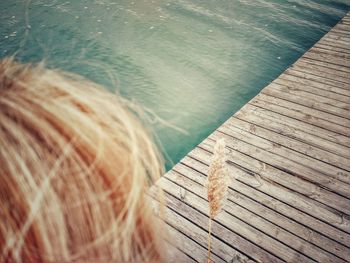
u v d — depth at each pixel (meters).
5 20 9.15
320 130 4.24
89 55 7.97
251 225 3.02
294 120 4.42
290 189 3.39
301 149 3.93
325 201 3.26
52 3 10.41
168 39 8.91
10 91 0.35
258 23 10.01
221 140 1.59
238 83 7.22
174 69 7.63
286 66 8.00
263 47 8.76
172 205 3.20
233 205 3.20
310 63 5.93
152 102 6.46
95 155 0.34
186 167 3.64
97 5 10.52
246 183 3.46
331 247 2.83
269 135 4.14
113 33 9.02
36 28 8.85
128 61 7.84
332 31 7.44
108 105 0.39
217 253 2.78
